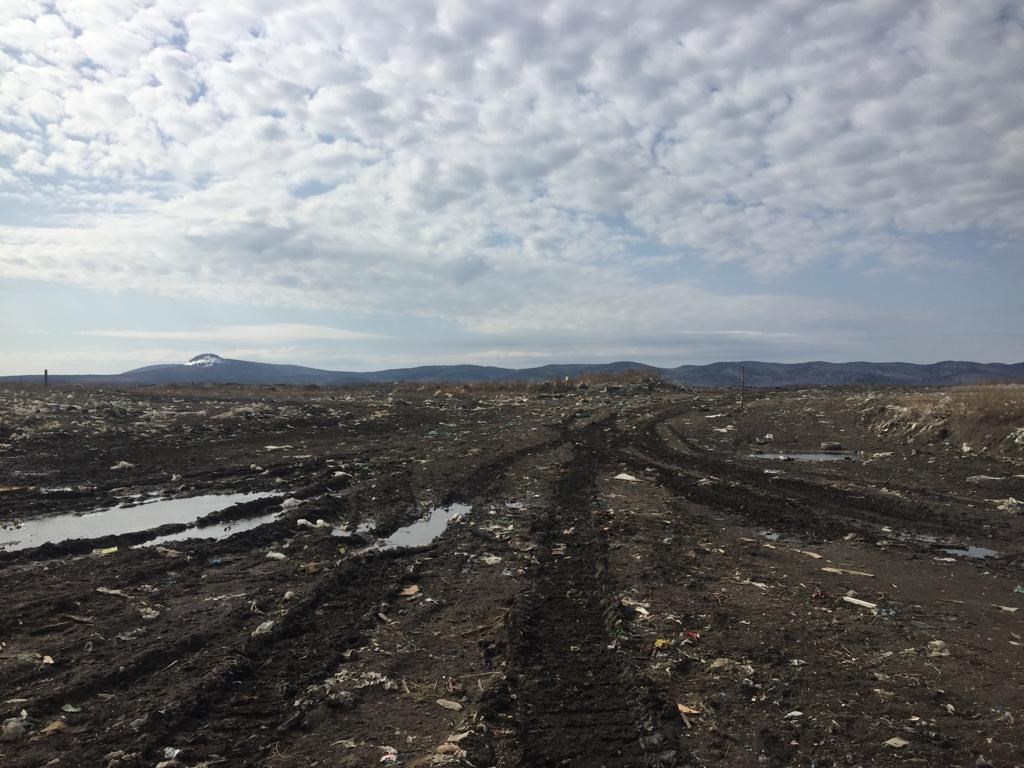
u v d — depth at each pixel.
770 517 12.02
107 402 26.47
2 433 17.62
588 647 6.34
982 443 17.45
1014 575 8.76
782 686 5.51
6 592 7.56
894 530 11.16
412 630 6.77
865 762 4.43
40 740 4.56
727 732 4.82
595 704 5.25
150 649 6.02
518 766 4.37
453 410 33.50
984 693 5.43
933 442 19.02
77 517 11.53
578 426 27.06
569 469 17.09
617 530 10.91
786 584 8.34
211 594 7.73
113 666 5.66
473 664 5.98
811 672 5.80
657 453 19.98
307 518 11.44
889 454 18.61
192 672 5.66
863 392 33.72
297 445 20.41
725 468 17.27
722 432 24.33
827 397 31.02
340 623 6.91
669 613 7.23
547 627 6.81
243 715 5.02
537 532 10.70
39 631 6.51
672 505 13.06
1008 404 18.42
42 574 8.25
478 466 17.12
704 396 41.44
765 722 4.96
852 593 7.98
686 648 6.30
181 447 18.81
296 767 4.36
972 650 6.32
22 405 22.45
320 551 9.58
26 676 5.52
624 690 5.47
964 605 7.61
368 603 7.52
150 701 5.13
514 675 5.66
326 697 5.27
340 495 13.63
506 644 6.28
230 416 23.77
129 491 13.51
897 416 21.48
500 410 34.47
